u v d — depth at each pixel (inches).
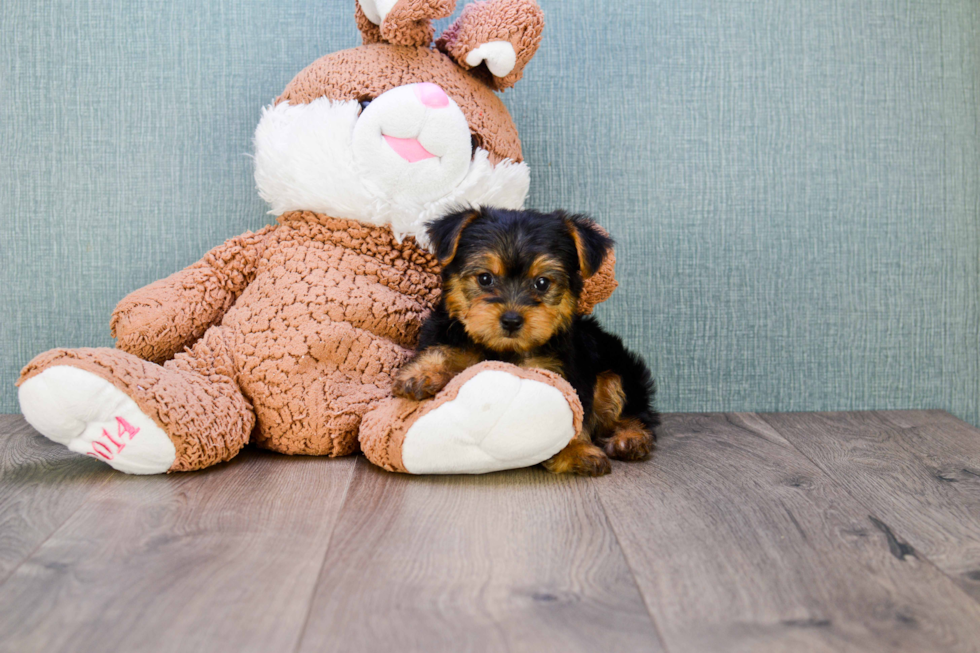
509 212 77.0
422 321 83.5
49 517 61.0
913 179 102.6
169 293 84.3
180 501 65.0
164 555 53.9
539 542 57.3
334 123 79.6
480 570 52.2
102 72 98.2
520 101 100.0
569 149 100.9
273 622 44.8
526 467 76.4
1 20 97.3
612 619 45.9
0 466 75.1
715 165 101.5
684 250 102.1
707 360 103.6
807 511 65.0
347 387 78.4
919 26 101.1
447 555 54.6
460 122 80.0
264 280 83.1
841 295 103.3
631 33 100.0
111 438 67.7
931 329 104.2
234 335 80.3
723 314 103.0
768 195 102.0
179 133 99.3
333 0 98.5
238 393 76.7
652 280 102.3
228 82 99.0
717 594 49.4
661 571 52.7
